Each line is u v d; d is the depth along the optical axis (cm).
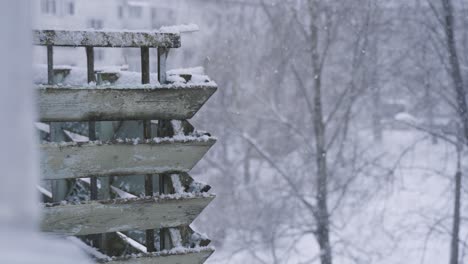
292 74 3055
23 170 95
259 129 3000
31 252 95
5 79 94
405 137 3141
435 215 2514
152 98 397
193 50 3195
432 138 2661
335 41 2861
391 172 2512
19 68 96
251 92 2922
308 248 2930
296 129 2775
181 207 403
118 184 484
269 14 2988
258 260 2562
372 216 2638
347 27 2897
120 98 388
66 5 2220
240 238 2648
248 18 3238
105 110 385
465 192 2488
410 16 2814
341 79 2952
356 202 2556
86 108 379
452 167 2711
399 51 2784
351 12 2822
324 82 3005
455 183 2553
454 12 2734
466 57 2648
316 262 2755
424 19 2792
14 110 95
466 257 2628
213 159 3077
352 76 2775
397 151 2855
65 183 535
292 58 2933
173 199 399
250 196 2794
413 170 2795
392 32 2828
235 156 3102
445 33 2683
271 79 3027
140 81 418
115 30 390
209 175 3016
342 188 2561
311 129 2947
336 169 2719
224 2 3241
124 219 388
